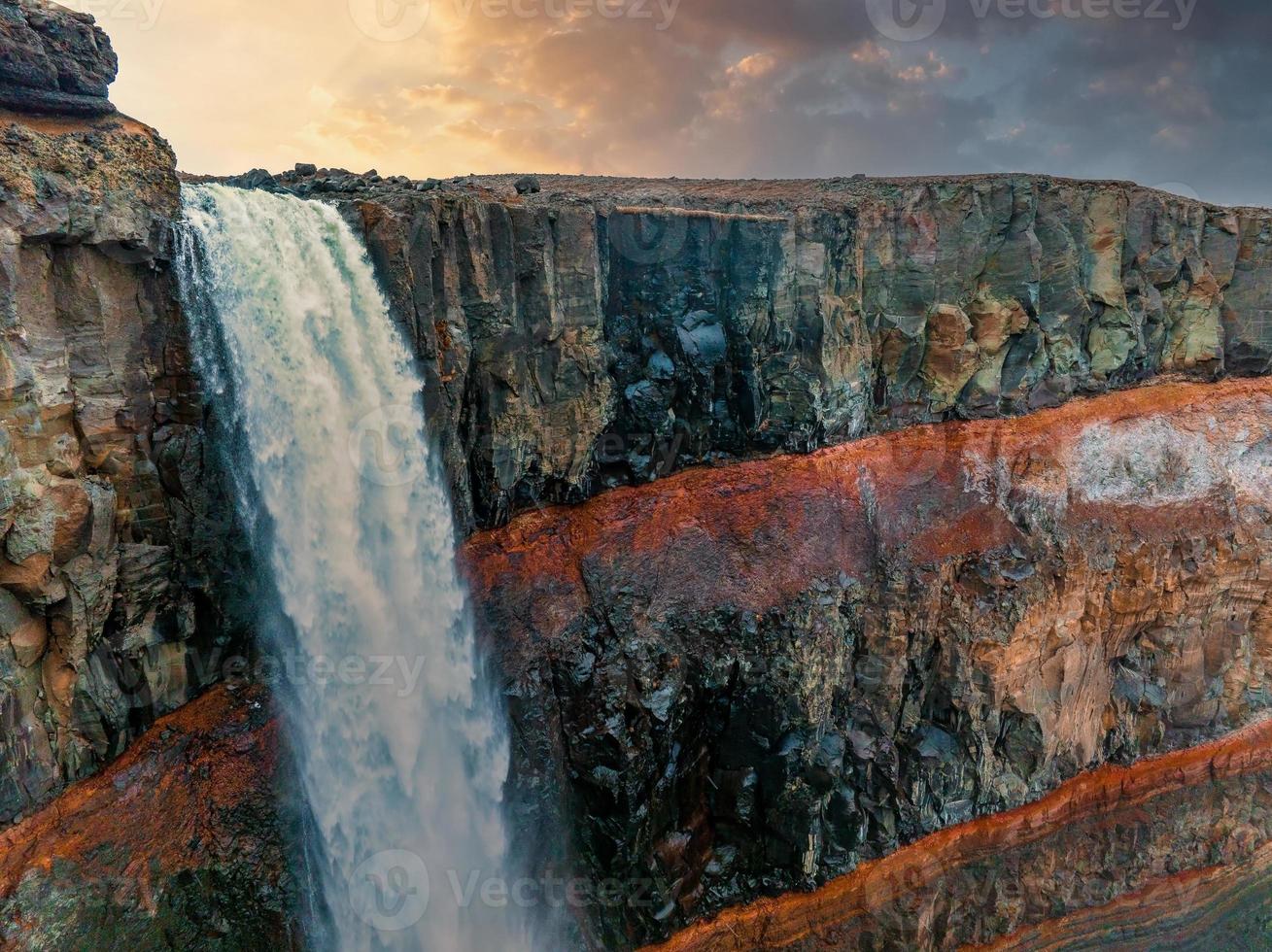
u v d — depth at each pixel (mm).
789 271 40000
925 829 37094
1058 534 41094
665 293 38656
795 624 34875
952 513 40562
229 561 26453
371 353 28578
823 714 35031
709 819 34500
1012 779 38812
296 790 26672
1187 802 42469
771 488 39312
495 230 32250
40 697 22344
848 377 42281
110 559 23422
